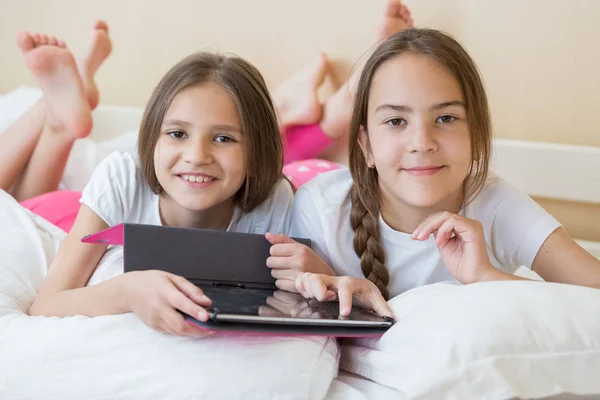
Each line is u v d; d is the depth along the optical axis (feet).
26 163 5.74
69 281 3.67
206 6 6.48
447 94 3.47
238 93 3.70
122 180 3.92
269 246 3.49
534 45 5.52
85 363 2.83
